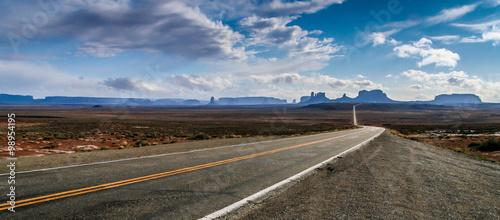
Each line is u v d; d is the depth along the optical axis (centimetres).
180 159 878
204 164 793
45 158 845
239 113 16825
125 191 490
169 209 406
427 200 480
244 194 497
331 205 441
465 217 403
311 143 1639
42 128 3619
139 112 16025
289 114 17025
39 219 351
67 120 6606
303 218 381
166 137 2589
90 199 438
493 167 959
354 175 688
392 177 671
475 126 5966
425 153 1282
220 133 3369
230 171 704
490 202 485
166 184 548
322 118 13162
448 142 2650
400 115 16162
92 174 619
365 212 410
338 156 1054
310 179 636
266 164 831
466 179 684
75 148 1461
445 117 13300
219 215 388
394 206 442
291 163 865
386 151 1282
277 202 454
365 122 10306
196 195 482
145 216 375
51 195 449
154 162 806
